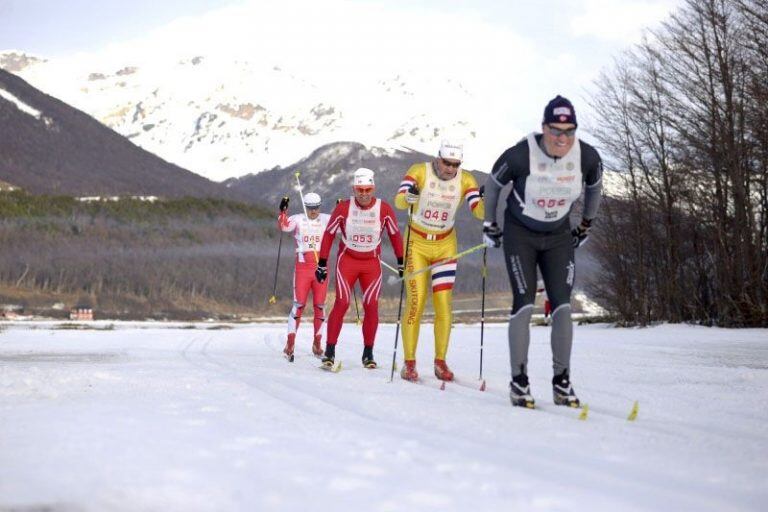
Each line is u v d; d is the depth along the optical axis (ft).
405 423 15.01
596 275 81.20
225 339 53.01
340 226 28.35
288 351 32.76
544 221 18.69
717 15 66.44
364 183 27.94
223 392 19.19
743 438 14.30
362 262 28.53
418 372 27.09
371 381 23.40
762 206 67.62
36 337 55.11
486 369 28.53
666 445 13.20
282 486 9.67
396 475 10.26
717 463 11.87
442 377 25.07
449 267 25.35
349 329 69.77
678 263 73.92
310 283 34.88
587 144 18.66
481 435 13.76
